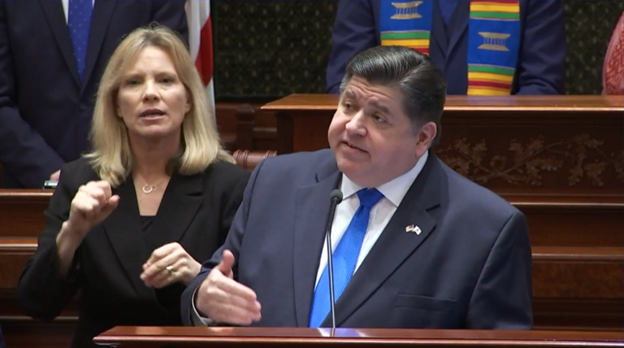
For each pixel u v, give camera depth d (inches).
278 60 1071.6
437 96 320.8
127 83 419.8
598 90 1030.4
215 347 233.3
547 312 470.3
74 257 409.4
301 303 317.1
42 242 406.3
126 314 407.8
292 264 324.8
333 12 1063.6
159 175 426.0
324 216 330.3
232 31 1070.4
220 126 981.2
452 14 582.2
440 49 583.8
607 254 461.1
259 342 231.1
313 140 463.8
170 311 404.5
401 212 326.0
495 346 231.6
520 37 580.1
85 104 552.7
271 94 1074.7
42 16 554.6
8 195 490.6
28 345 491.5
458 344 231.8
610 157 470.0
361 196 331.0
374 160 316.5
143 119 414.6
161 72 420.2
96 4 553.9
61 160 543.5
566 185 472.4
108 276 403.2
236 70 1074.7
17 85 559.5
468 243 320.2
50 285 400.5
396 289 315.3
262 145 911.0
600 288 461.7
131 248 406.0
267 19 1066.7
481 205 327.3
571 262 462.0
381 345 231.8
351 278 319.3
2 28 555.5
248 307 293.6
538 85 571.2
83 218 382.9
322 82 1069.8
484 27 579.5
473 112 460.4
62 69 554.6
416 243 320.5
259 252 331.3
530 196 473.1
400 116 312.8
